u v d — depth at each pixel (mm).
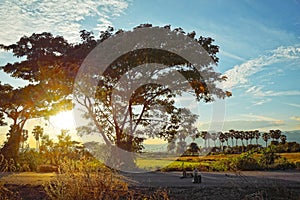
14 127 25188
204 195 9844
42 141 23500
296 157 25859
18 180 12477
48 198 9234
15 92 25641
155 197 9469
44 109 25531
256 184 10789
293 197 9242
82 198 7297
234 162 19812
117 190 8094
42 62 23625
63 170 7910
